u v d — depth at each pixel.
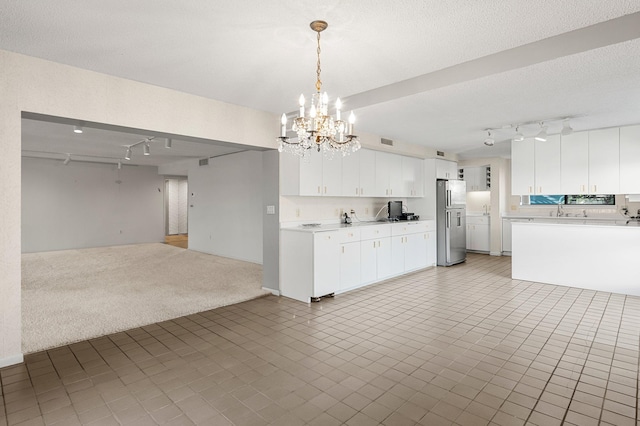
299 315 3.88
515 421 1.99
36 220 8.62
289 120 4.48
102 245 9.63
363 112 4.09
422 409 2.11
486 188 8.52
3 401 2.22
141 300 4.41
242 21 2.18
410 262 6.08
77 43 2.49
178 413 2.09
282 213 4.75
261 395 2.28
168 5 2.00
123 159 9.07
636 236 4.58
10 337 2.71
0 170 2.61
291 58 2.73
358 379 2.47
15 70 2.64
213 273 6.08
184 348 3.02
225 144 4.17
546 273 5.30
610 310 3.96
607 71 2.87
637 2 1.98
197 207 8.91
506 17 2.15
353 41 2.46
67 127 5.41
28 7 2.02
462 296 4.59
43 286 5.12
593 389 2.32
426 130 5.14
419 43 2.49
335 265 4.61
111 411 2.11
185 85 3.37
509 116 4.34
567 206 7.25
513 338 3.17
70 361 2.79
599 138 5.24
